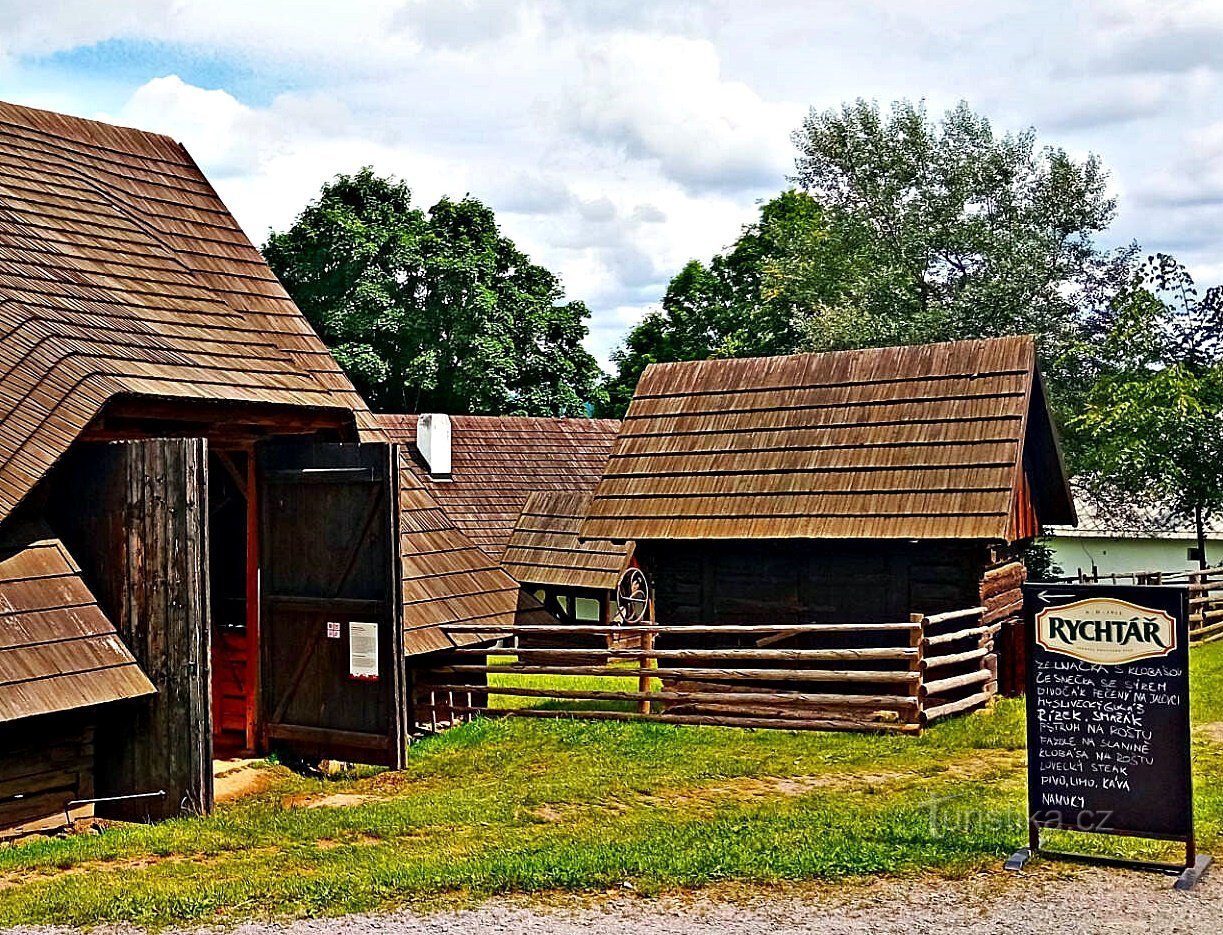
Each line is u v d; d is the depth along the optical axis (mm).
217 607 15531
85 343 12523
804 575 17688
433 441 34344
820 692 17484
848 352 19250
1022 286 33406
